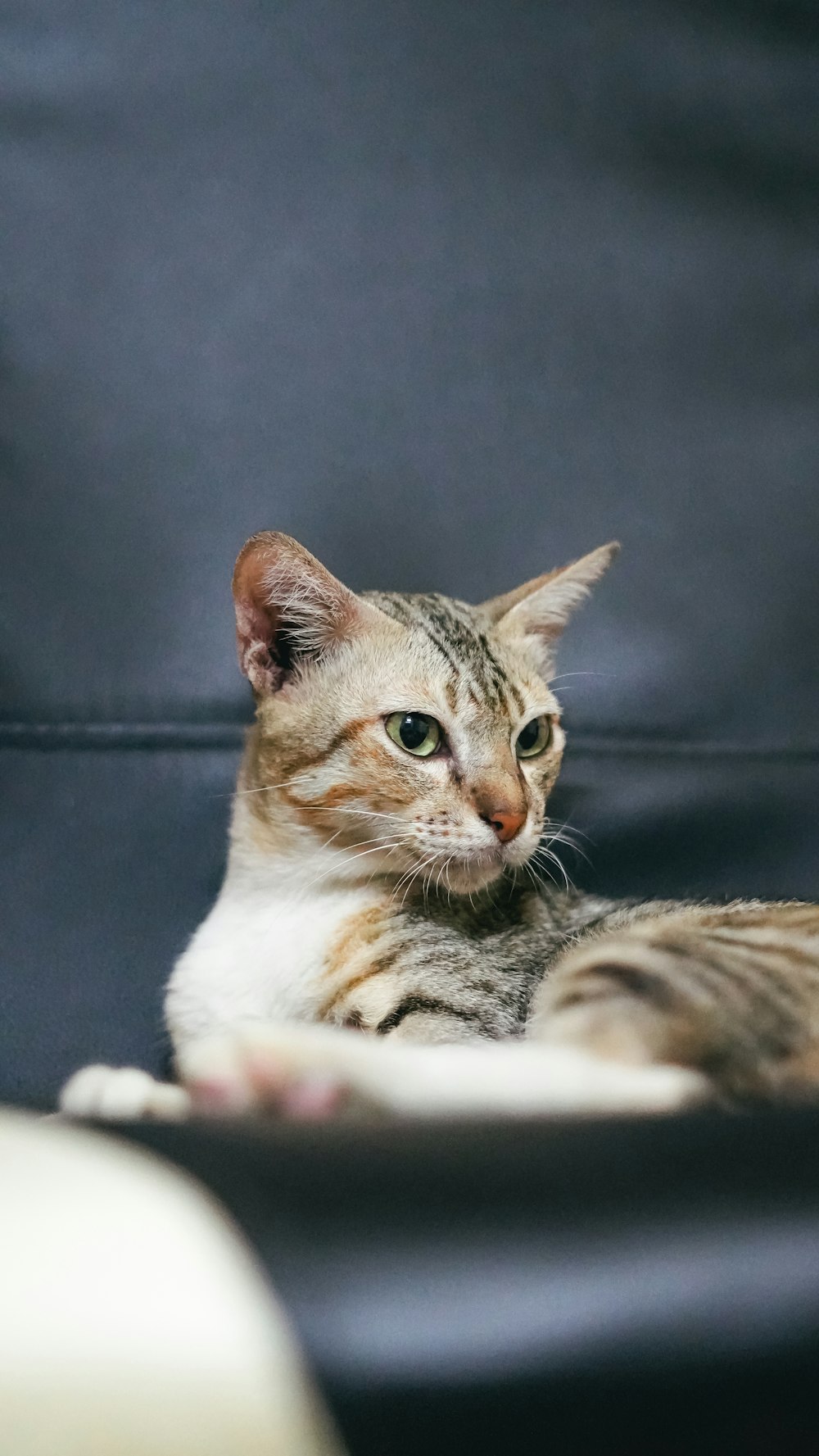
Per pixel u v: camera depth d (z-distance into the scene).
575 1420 0.61
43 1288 0.59
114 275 2.17
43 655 2.03
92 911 1.92
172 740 2.05
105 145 2.21
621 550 2.23
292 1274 0.63
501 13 2.39
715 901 1.94
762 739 2.18
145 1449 0.54
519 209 2.33
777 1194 0.75
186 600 2.09
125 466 2.11
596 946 1.78
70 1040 1.84
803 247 2.43
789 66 2.48
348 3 2.33
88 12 2.25
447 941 1.85
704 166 2.42
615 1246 0.68
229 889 1.97
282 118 2.28
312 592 1.92
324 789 1.88
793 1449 0.64
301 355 2.21
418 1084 1.30
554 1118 0.94
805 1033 1.56
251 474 2.15
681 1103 1.35
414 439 2.24
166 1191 0.68
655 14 2.44
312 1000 1.82
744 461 2.31
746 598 2.24
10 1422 0.54
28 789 1.97
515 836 1.85
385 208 2.28
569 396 2.29
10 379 2.12
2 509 2.07
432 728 1.88
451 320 2.28
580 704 2.15
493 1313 0.64
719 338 2.36
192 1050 1.52
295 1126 0.88
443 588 2.22
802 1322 0.67
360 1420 0.59
